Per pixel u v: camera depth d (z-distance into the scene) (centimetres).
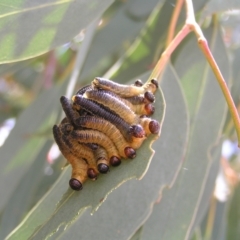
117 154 19
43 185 38
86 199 19
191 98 28
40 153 34
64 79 35
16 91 52
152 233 27
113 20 36
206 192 31
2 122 48
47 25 22
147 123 19
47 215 24
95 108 18
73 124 19
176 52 30
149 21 32
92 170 19
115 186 18
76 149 19
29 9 22
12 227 34
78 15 23
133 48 32
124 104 19
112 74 32
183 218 27
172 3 31
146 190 23
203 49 21
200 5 29
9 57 22
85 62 34
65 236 24
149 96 19
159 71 21
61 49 44
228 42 42
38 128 34
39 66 51
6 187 33
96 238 23
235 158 47
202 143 27
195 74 28
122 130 18
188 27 21
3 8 22
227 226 40
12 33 22
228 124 32
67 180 24
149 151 18
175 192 27
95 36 35
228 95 20
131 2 36
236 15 39
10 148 33
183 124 24
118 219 23
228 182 40
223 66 29
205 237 38
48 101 34
